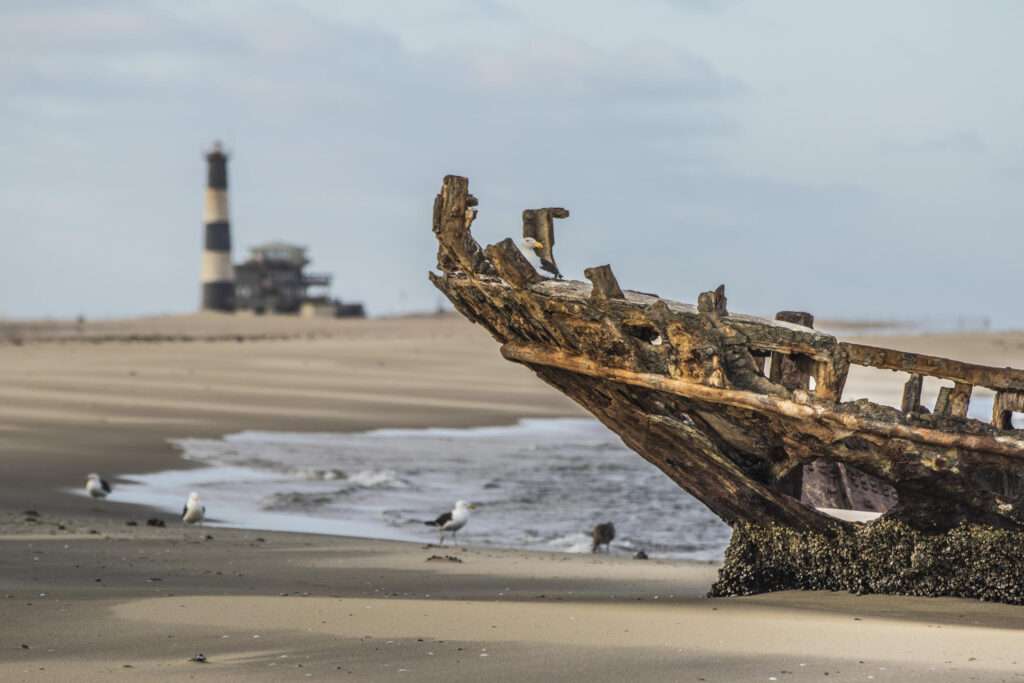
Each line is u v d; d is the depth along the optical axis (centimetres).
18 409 13300
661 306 4897
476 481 9656
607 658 3603
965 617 4534
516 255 5169
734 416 4956
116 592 4800
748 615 4378
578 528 7906
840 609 4669
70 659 3584
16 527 6612
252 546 6384
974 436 4744
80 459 9788
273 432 12375
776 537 5128
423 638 3897
